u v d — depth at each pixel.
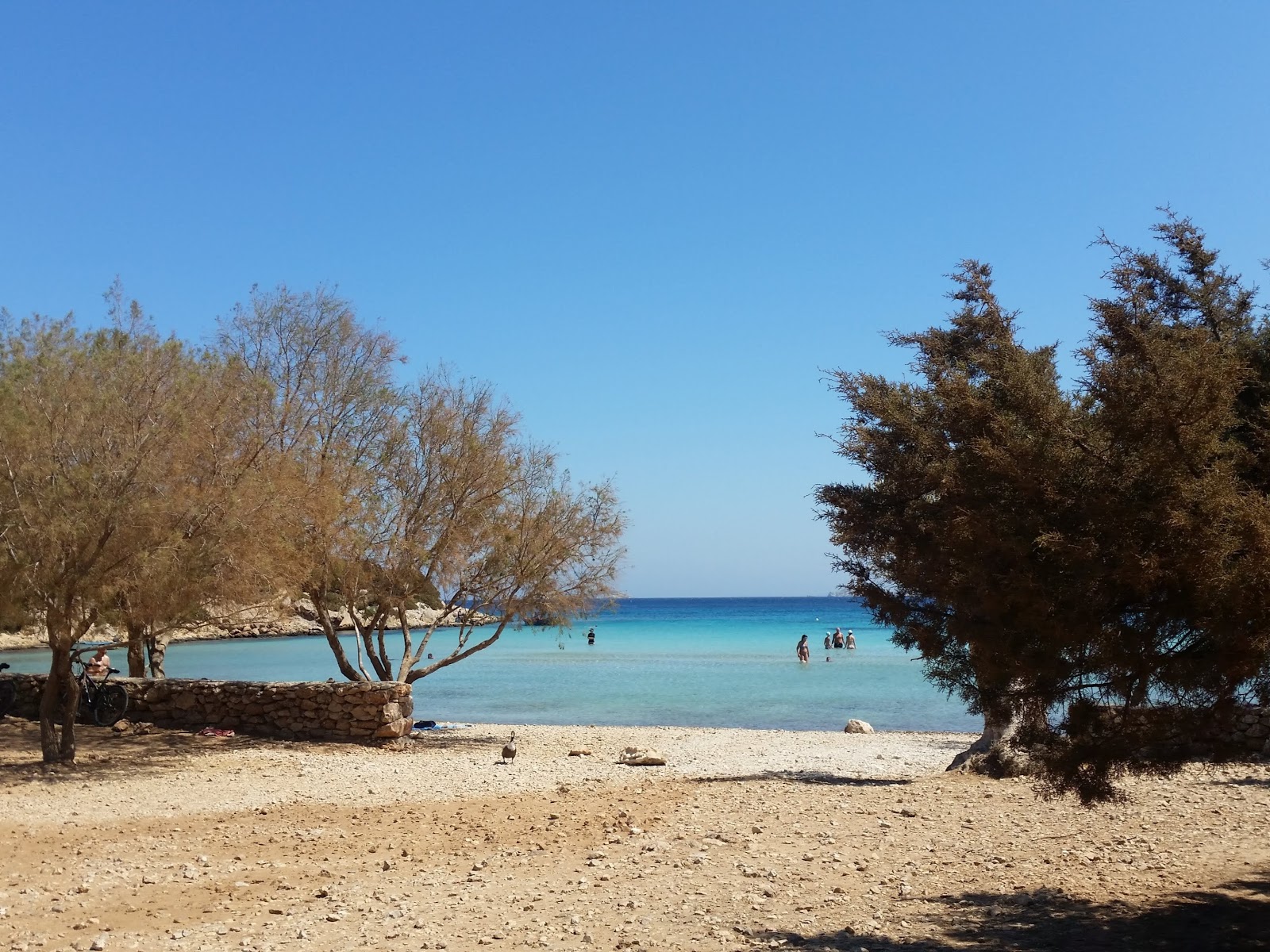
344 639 89.31
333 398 22.94
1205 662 5.98
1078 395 6.86
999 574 6.62
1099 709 6.71
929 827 11.94
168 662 57.38
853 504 10.01
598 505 24.64
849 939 7.50
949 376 7.89
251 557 17.61
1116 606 6.23
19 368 16.81
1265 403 6.65
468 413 23.80
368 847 10.85
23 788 14.75
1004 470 6.45
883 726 29.55
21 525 16.00
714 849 10.77
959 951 7.14
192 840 11.19
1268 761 15.31
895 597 10.03
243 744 20.16
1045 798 7.82
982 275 9.16
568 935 7.60
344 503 21.75
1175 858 10.02
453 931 7.72
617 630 102.25
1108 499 5.96
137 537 16.17
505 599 23.88
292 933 7.65
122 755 18.17
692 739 23.67
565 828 11.89
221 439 18.52
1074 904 8.45
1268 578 5.38
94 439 16.38
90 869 9.71
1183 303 7.44
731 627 109.75
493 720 31.28
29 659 55.19
